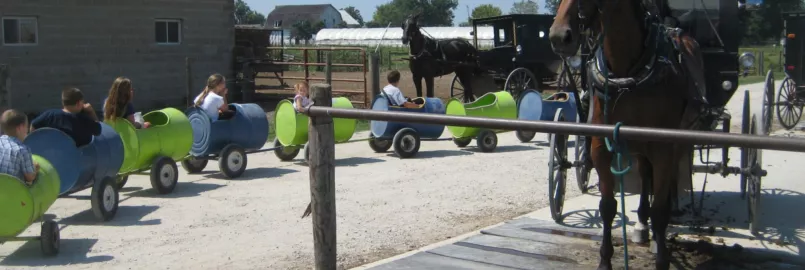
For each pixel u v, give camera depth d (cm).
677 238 673
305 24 10662
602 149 535
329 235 455
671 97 526
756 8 747
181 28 2289
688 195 844
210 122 1040
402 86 2842
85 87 2047
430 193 942
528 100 1327
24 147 666
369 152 1292
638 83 512
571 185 968
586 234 696
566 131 355
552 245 672
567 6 492
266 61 2455
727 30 717
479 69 2211
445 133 1552
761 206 827
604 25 507
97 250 697
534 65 2180
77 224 796
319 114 435
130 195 940
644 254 636
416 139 1231
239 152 1054
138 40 2164
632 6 511
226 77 2434
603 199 550
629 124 530
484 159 1212
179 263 654
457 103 1262
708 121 641
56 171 717
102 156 806
